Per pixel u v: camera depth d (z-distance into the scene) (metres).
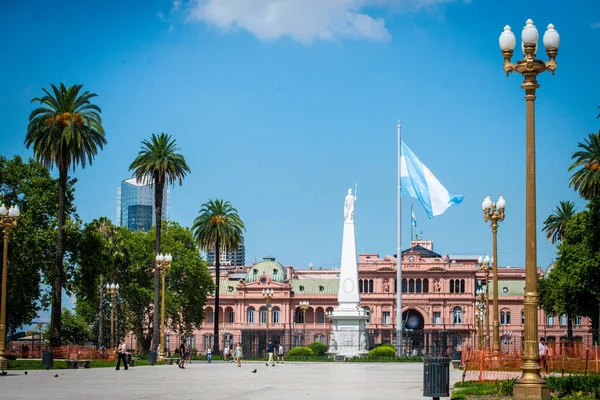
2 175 97.88
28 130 85.25
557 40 29.69
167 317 129.75
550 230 126.31
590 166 95.38
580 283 96.44
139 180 103.06
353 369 72.81
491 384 39.03
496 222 55.16
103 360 83.31
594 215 92.94
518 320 190.38
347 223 106.56
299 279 199.62
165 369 70.88
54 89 86.06
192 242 137.12
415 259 192.75
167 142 102.69
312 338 188.75
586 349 49.34
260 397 34.88
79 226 99.12
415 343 186.62
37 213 97.38
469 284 189.88
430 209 98.06
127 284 129.88
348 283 105.69
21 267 93.50
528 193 29.38
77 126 85.62
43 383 44.97
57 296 85.81
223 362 100.50
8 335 116.12
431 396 31.52
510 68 30.08
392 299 191.00
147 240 132.25
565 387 34.06
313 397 35.00
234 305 195.12
